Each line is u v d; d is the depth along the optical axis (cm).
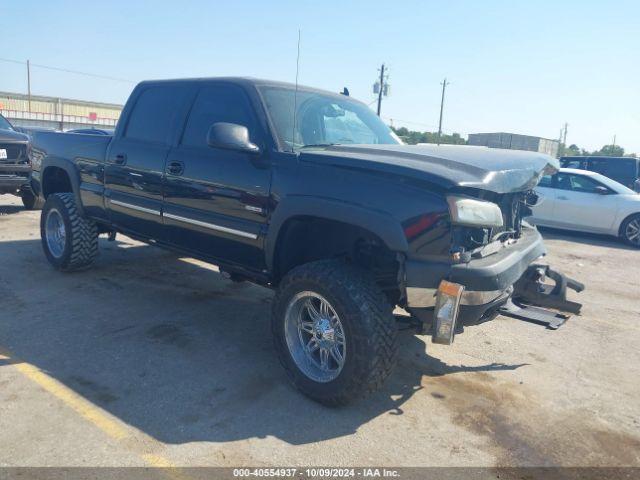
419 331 375
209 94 444
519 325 535
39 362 390
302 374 355
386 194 323
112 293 553
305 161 362
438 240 313
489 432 331
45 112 5825
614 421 353
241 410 340
